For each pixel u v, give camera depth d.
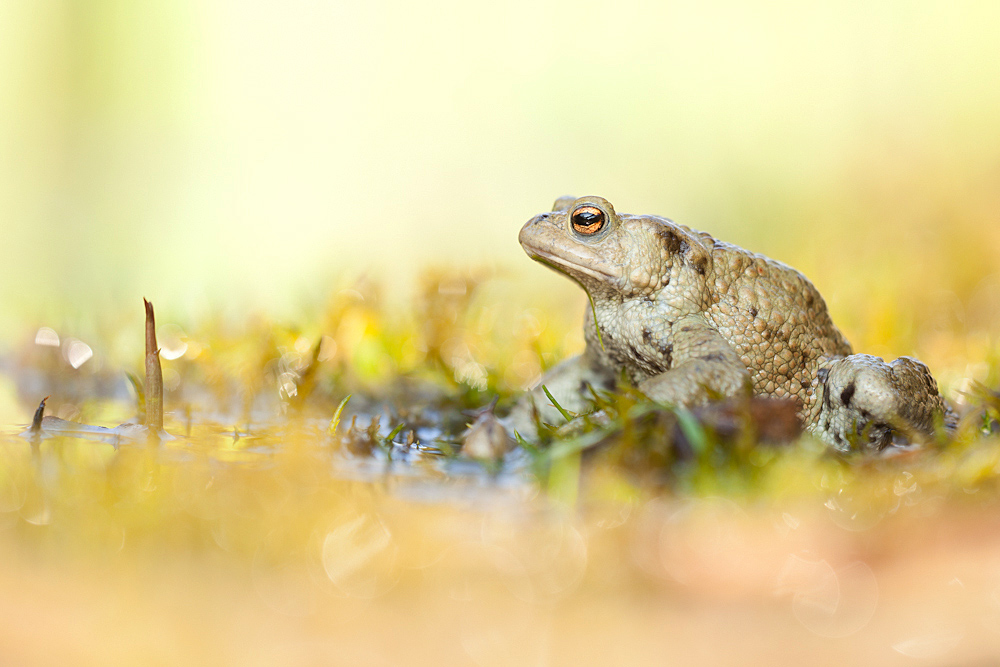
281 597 0.92
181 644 0.91
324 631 0.91
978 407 1.00
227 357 1.06
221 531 0.93
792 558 0.93
